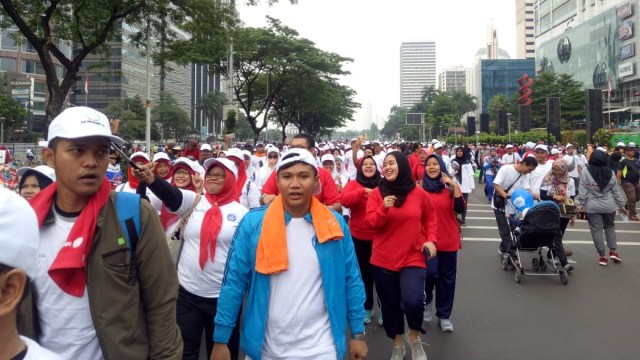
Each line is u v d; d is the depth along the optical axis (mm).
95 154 1964
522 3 131125
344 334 2691
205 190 3957
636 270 7797
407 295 4102
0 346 1278
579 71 82312
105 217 2006
